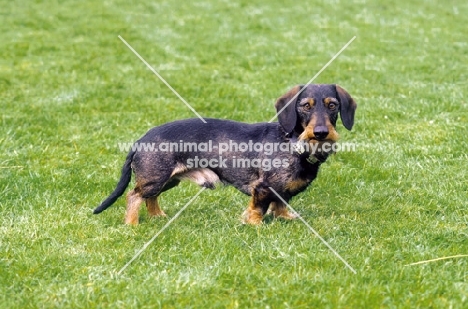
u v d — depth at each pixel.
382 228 8.45
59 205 9.27
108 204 8.57
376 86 15.73
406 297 6.60
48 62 18.17
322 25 23.42
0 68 17.45
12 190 9.76
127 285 6.96
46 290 6.84
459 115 13.29
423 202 9.34
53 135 12.37
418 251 7.68
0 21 23.73
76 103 14.34
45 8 26.16
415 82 15.99
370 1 27.70
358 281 6.93
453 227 8.48
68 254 7.72
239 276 7.07
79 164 10.97
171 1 27.70
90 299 6.67
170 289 6.83
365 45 20.33
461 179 10.19
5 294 6.79
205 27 23.08
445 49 19.73
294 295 6.67
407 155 11.29
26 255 7.65
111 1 27.59
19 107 13.95
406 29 22.75
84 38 21.34
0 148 11.52
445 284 6.86
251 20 24.22
